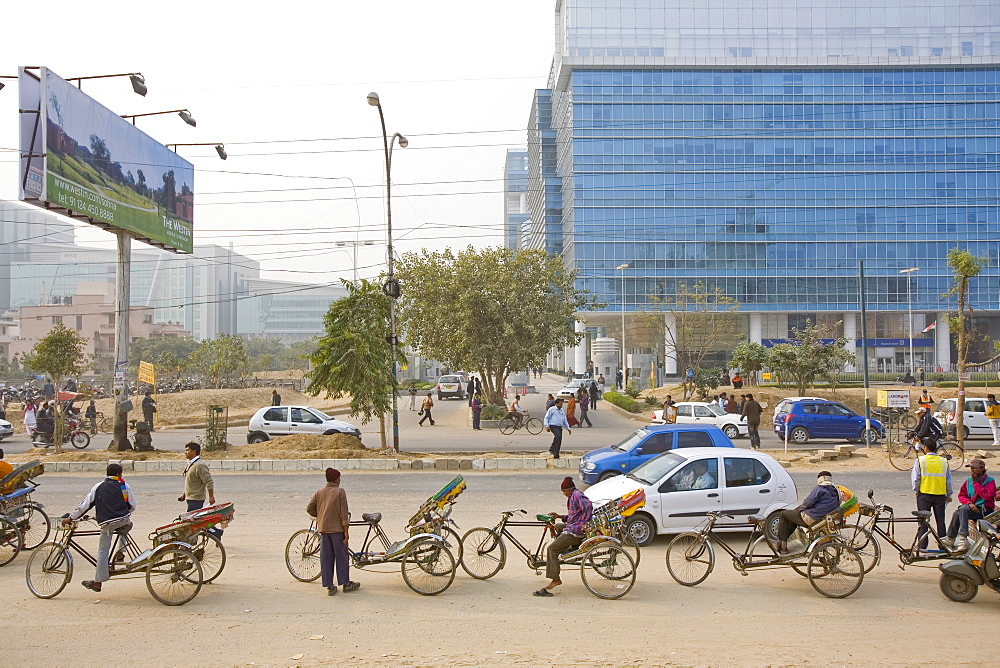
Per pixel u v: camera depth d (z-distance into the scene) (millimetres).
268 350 124688
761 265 74688
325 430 25203
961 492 10578
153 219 26422
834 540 9508
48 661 7207
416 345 38688
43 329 98438
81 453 22094
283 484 18062
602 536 9375
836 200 74875
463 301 36406
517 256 38500
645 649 7609
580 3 75562
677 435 15609
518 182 144250
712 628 8281
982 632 8242
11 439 30719
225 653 7426
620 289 74312
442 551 9508
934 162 74688
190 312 178500
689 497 11688
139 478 19359
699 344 56125
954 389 44281
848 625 8430
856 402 39062
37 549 9359
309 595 9383
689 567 10023
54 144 20922
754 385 46781
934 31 76125
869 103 75125
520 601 9203
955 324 26797
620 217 74688
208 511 9562
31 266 166375
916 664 7301
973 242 74125
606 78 75188
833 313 75562
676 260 74500
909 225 74500
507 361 37875
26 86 20266
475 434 31453
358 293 22641
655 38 75750
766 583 10102
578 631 8141
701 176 74938
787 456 22344
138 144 25531
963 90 74875
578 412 41750
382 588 9719
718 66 75125
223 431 23000
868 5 76188
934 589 9945
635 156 74938
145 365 31906
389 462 20938
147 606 8938
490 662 7215
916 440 20188
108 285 122125
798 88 75375
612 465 15281
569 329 39406
